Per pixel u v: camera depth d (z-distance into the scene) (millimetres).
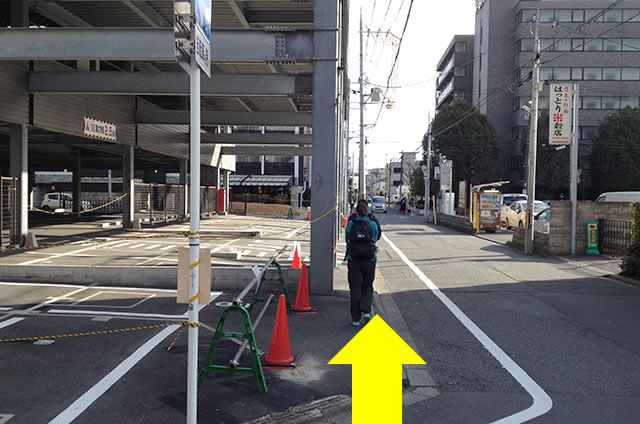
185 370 5730
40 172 57656
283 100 23688
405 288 11500
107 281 10398
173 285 10297
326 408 4840
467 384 5676
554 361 6461
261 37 10266
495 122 56469
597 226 17500
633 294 10734
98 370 5699
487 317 8758
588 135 53156
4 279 10570
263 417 4578
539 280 12523
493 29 56188
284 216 44500
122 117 20484
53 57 10719
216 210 37438
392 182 127750
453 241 23391
